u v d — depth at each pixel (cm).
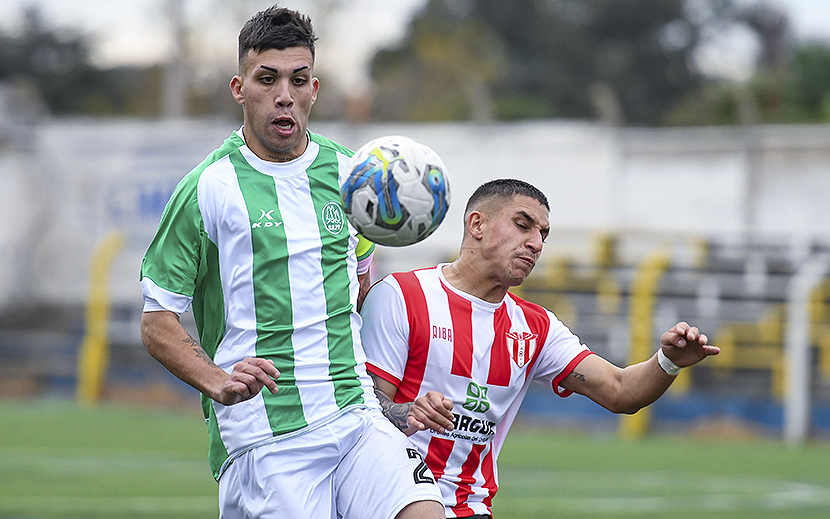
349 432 1539
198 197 1533
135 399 6888
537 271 6912
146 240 7569
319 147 1608
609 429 5678
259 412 1524
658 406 5662
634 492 3597
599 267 6738
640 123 15475
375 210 1509
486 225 1602
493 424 1641
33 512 3158
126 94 15238
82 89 15200
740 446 5006
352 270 1594
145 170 7575
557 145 7406
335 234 1571
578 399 5800
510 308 1661
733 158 7219
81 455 4459
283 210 1548
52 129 7950
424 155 1530
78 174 7825
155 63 14112
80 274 7856
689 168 7288
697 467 4231
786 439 5359
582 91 15588
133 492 3544
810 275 5566
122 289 7606
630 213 7388
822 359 5853
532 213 1585
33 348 7575
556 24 16088
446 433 1606
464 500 1628
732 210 7219
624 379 1634
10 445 4734
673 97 15812
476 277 1612
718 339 6016
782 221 7150
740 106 11619
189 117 11969
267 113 1520
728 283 6328
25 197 7975
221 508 1600
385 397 1603
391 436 1551
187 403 6744
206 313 1569
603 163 7325
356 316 1600
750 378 5962
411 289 1620
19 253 7975
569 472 4062
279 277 1528
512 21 16212
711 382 5981
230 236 1528
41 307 7950
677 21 16212
